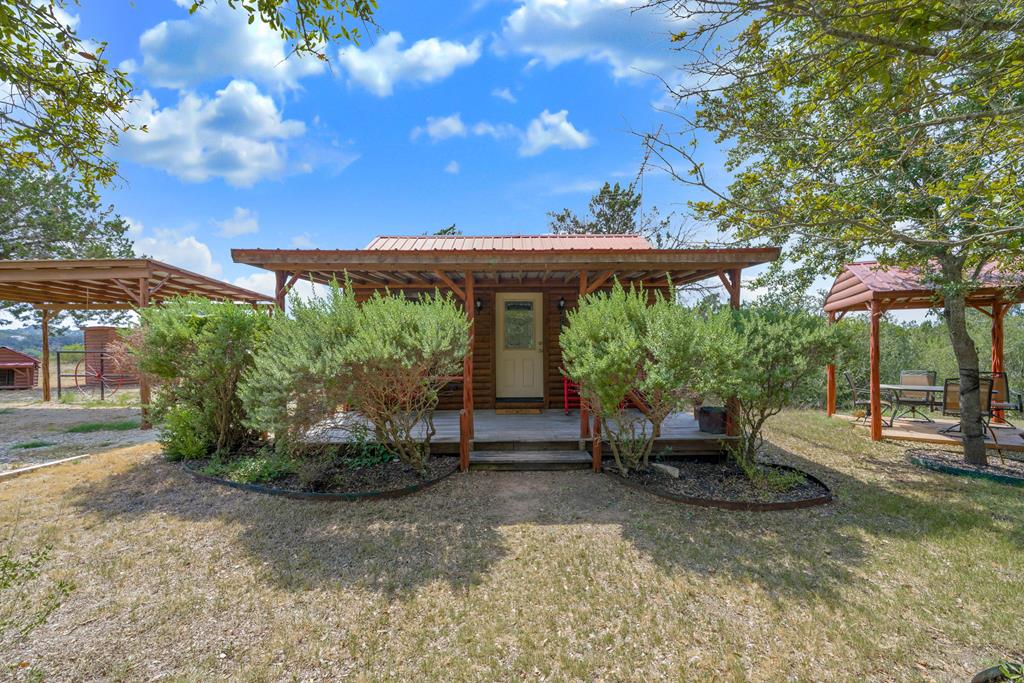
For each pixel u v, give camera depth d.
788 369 5.41
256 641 2.81
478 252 6.23
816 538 4.21
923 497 5.27
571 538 4.24
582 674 2.54
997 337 9.27
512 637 2.86
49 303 13.32
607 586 3.43
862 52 2.38
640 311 5.48
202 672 2.54
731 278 6.62
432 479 5.64
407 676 2.53
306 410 5.05
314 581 3.50
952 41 2.19
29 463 6.46
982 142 2.73
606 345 5.23
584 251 6.23
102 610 3.11
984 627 2.90
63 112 3.38
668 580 3.51
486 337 9.20
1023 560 3.75
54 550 3.96
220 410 6.53
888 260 6.32
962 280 6.41
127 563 3.75
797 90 3.55
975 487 5.64
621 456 6.48
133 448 7.29
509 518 4.70
